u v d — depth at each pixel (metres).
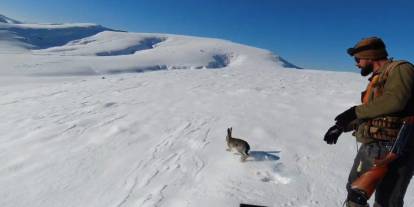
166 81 18.52
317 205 4.80
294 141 7.66
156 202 5.27
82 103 13.66
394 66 2.83
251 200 4.91
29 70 75.38
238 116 10.23
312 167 6.13
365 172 3.00
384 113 2.77
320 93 14.52
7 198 6.22
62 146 8.56
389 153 2.84
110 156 7.66
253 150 7.09
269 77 21.06
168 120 10.17
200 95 14.08
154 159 7.20
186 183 5.86
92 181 6.58
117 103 13.13
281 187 5.33
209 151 7.29
